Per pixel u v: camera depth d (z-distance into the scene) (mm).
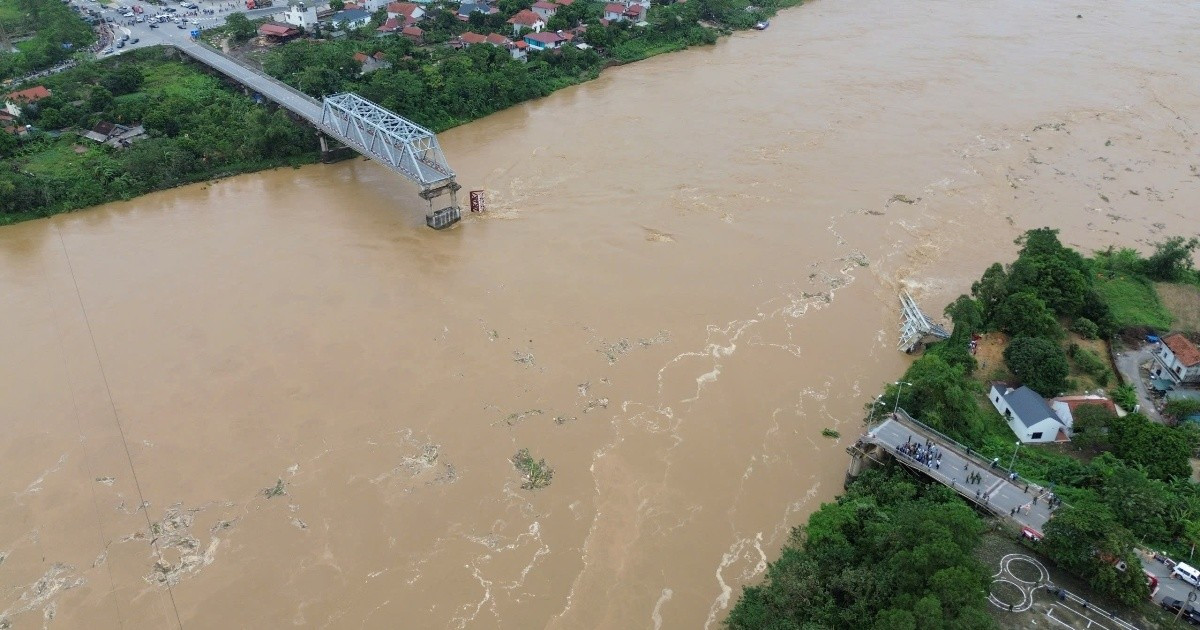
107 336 66125
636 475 51938
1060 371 56375
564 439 55000
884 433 50625
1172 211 84625
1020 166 94312
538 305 69250
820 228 81250
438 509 49812
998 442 52906
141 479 52281
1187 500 45812
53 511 50062
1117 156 96750
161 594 44875
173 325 67375
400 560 46625
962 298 62938
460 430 55875
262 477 52312
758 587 43031
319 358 63219
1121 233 80625
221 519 49406
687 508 49531
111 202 90562
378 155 87188
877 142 100500
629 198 87562
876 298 70188
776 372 60844
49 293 72312
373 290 71938
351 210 87875
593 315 67688
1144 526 44281
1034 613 39250
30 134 101375
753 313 67875
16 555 47250
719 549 46844
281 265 76188
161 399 59156
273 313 68875
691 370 61156
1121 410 56062
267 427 56375
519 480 51812
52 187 88750
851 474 50219
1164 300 68938
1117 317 66125
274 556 47000
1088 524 40625
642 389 59344
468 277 73750
